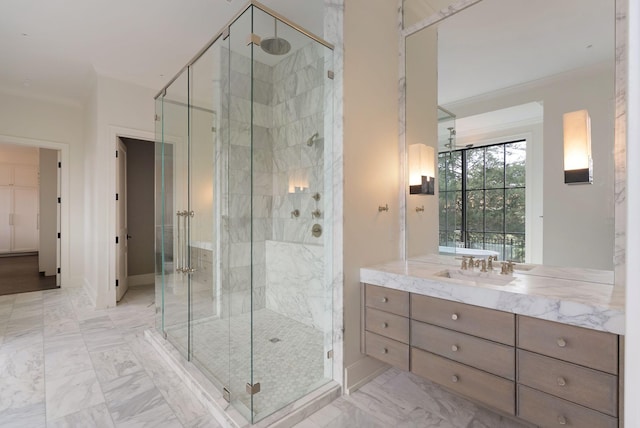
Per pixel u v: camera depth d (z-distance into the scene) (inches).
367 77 90.4
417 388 84.7
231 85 95.6
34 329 125.2
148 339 114.0
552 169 74.9
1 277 222.7
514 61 81.3
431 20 95.2
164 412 73.8
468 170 89.1
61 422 69.9
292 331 90.9
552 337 55.4
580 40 71.2
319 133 93.2
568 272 72.1
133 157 208.7
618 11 66.3
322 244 90.3
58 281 191.3
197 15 113.8
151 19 116.3
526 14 79.7
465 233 89.7
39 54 139.7
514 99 81.0
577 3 71.9
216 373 85.3
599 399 50.8
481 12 86.4
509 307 60.2
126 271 187.9
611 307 49.8
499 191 83.8
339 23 83.4
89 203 176.2
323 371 87.1
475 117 87.8
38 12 111.3
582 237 70.2
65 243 191.0
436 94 94.8
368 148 90.5
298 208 98.7
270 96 98.8
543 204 76.3
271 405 73.1
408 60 100.3
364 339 86.7
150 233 214.7
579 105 71.2
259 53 91.7
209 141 103.5
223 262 94.5
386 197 96.8
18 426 68.5
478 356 64.7
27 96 179.0
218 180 100.3
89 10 110.6
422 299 74.0
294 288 92.8
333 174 85.6
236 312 88.0
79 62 147.3
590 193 69.3
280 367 85.0
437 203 94.7
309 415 73.1
